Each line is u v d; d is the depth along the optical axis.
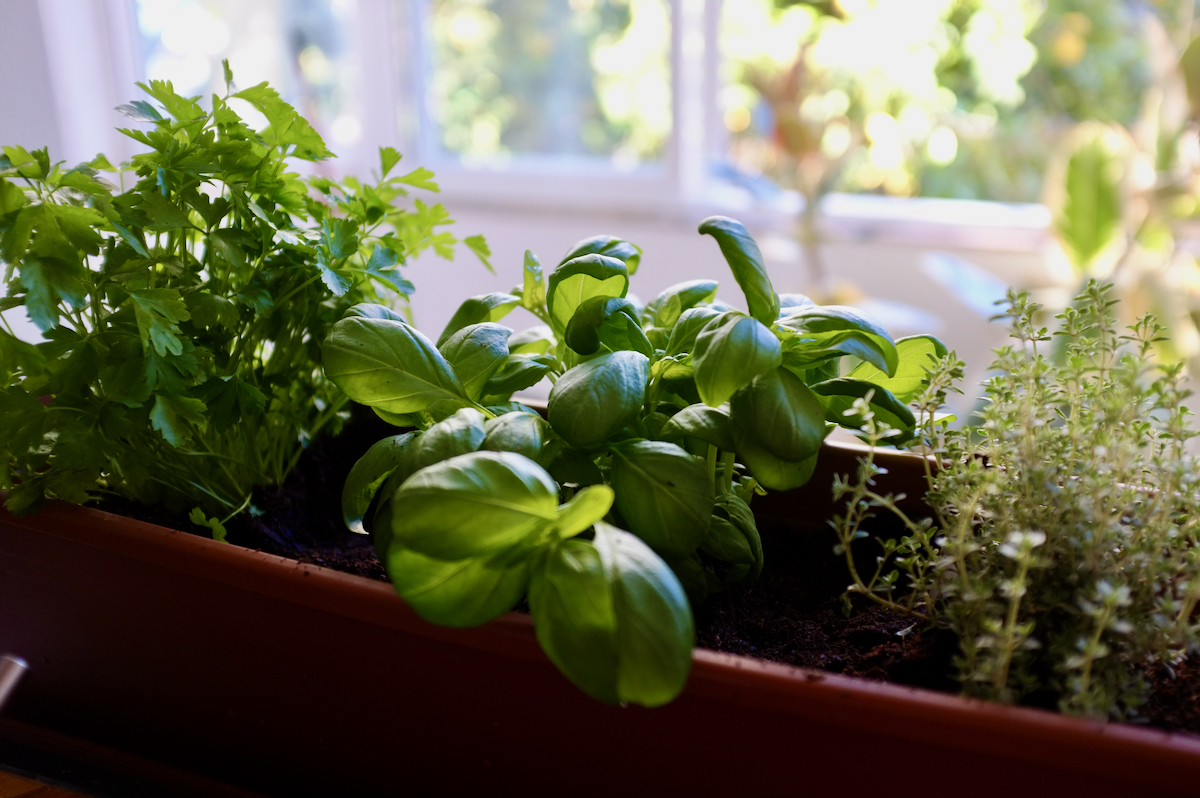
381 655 0.62
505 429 0.61
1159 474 0.60
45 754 0.75
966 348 2.23
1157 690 0.60
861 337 0.67
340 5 2.26
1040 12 2.14
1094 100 2.19
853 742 0.54
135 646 0.70
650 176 2.26
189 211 0.79
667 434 0.66
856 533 0.64
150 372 0.66
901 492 0.82
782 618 0.72
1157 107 1.92
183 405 0.68
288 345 0.84
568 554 0.54
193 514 0.72
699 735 0.57
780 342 0.67
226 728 0.70
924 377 0.76
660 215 2.26
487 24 2.27
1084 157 1.89
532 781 0.63
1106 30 2.12
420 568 0.55
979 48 2.19
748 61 2.25
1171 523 0.61
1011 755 0.51
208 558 0.64
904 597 0.70
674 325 0.78
